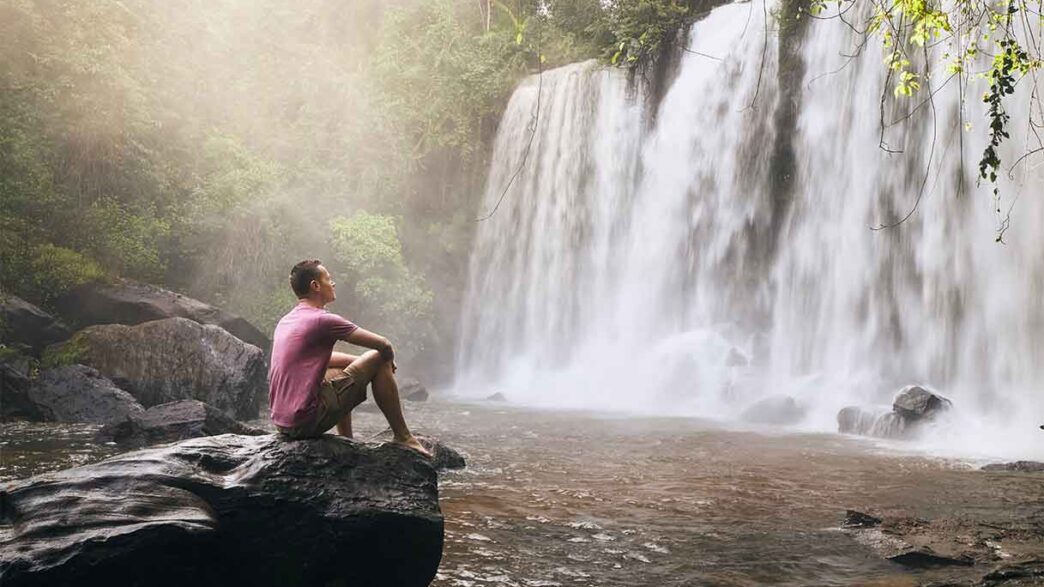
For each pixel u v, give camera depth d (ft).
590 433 44.83
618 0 83.15
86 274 55.52
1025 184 48.75
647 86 79.15
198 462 15.72
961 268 52.29
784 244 65.10
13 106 61.82
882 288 57.36
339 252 72.59
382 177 81.00
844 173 60.85
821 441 42.14
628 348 74.43
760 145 67.67
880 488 29.40
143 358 47.50
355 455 16.48
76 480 14.40
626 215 77.36
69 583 12.69
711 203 70.85
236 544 15.20
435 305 84.12
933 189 54.34
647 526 23.57
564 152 82.43
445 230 85.71
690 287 71.51
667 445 40.27
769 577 18.90
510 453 37.17
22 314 49.67
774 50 67.41
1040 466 33.32
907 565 19.86
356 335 16.90
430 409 57.16
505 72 87.61
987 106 50.83
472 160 87.30
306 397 16.33
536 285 81.92
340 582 15.96
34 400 43.34
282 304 66.64
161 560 13.56
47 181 59.67
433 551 16.42
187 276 66.64
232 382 47.65
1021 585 18.22
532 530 22.93
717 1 82.74
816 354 61.41
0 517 13.73
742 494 28.17
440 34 87.66
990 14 24.93
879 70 58.49
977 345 51.06
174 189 68.74
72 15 69.15
